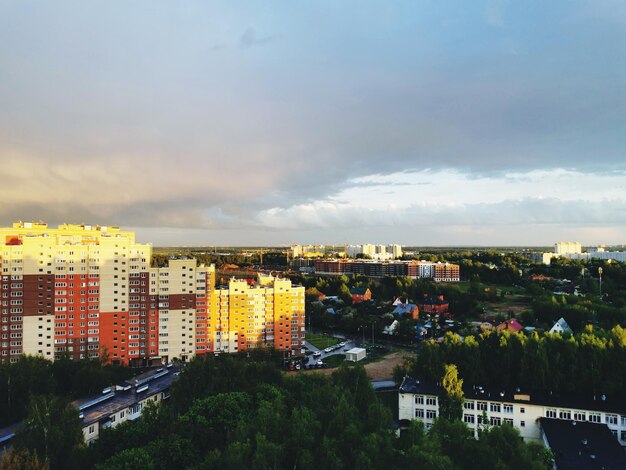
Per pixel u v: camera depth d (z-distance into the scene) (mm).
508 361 150750
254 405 127562
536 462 89438
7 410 140875
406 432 105562
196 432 107250
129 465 92188
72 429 104500
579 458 106000
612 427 125750
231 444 94812
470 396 139250
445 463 85875
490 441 97812
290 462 99125
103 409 143500
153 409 118625
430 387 148500
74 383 158375
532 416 132375
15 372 148500
